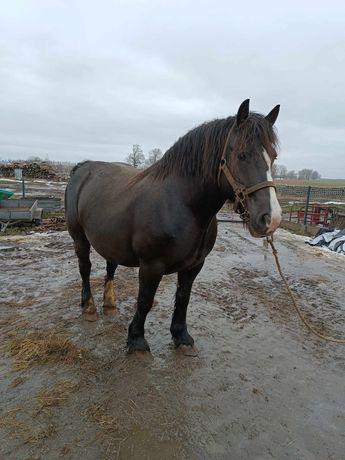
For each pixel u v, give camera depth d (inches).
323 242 332.5
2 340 122.6
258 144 81.9
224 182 89.6
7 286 177.0
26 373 104.7
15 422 85.2
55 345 119.0
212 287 191.3
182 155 95.5
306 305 171.8
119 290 176.4
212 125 92.1
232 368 113.1
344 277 224.1
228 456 78.4
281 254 281.4
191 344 122.3
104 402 93.3
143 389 99.3
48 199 455.5
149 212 96.3
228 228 417.4
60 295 165.3
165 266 100.5
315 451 81.2
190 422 87.9
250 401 97.4
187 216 94.5
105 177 127.4
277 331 141.6
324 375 112.3
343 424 90.6
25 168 1228.5
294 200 611.2
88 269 141.5
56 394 95.6
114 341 124.4
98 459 75.8
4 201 390.3
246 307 165.0
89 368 107.9
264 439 84.0
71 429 83.7
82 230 137.1
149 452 78.2
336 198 617.3
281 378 109.3
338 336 140.0
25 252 251.8
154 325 139.4
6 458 75.1
